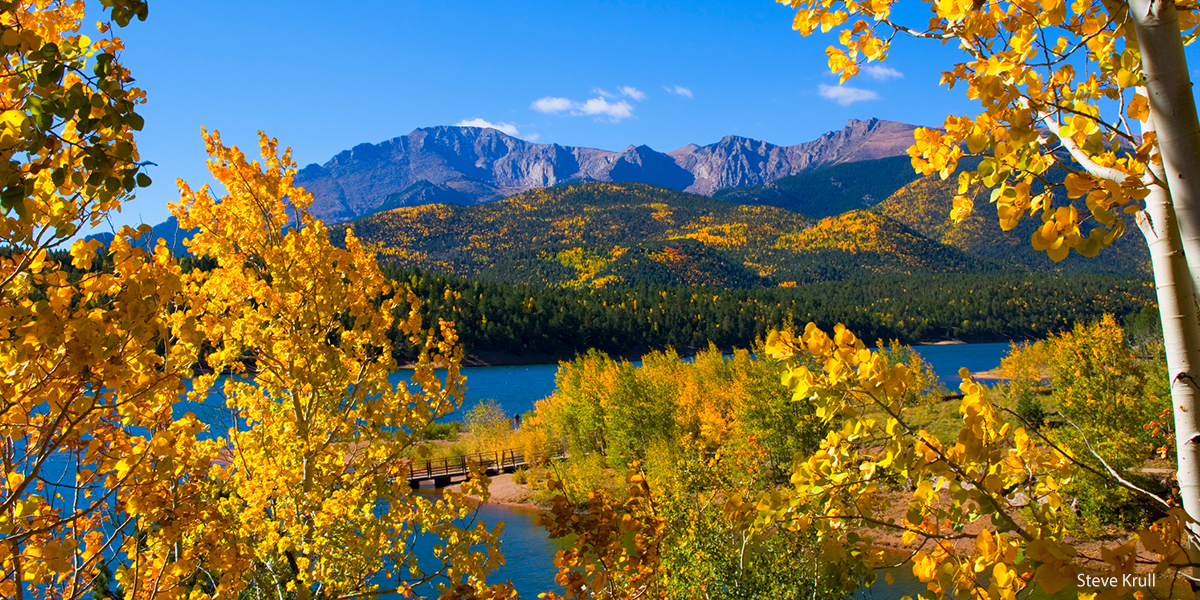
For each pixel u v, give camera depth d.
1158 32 1.69
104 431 2.98
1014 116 1.82
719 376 35.34
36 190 2.14
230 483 5.83
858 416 2.21
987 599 1.96
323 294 5.97
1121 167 1.89
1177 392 1.83
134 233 2.46
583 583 4.46
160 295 2.47
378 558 6.04
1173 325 1.83
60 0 2.48
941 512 2.31
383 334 6.28
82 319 2.22
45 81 1.98
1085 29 1.97
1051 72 1.97
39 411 2.82
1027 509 2.15
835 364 2.14
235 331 5.63
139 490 3.08
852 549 2.28
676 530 9.59
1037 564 1.73
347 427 6.04
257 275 6.08
